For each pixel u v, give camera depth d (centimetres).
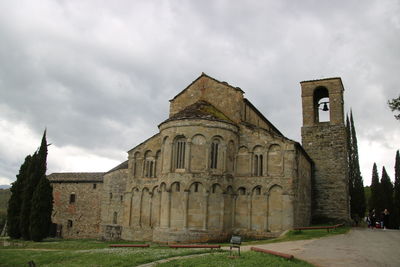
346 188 4603
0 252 2911
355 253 2103
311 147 4844
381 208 6794
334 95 4894
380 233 3359
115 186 5391
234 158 3756
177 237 3347
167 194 3500
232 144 3741
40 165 4797
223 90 4081
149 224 4041
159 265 1808
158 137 4241
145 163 4272
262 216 3544
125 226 4241
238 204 3669
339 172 4634
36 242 4162
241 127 3847
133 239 4103
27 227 4503
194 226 3372
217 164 3575
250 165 3700
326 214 4575
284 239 2872
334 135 4772
